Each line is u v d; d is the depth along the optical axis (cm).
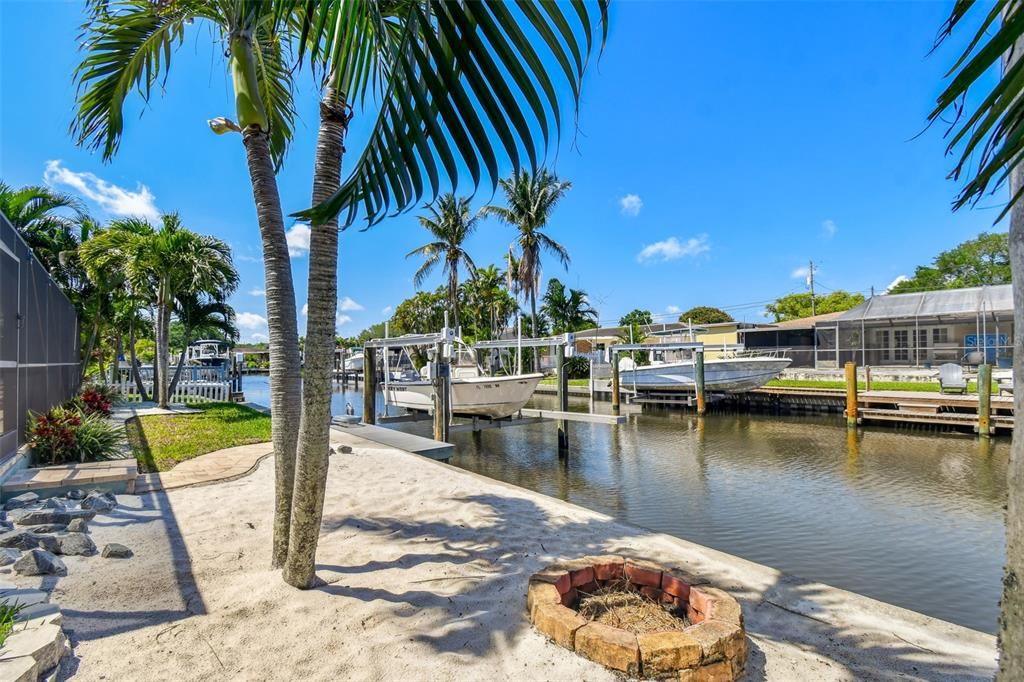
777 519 776
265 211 325
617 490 966
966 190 99
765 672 232
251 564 337
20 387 545
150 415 1223
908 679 227
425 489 570
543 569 329
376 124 155
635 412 2150
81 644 237
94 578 310
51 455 568
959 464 1150
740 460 1226
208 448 764
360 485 585
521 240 2634
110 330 1831
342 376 3881
